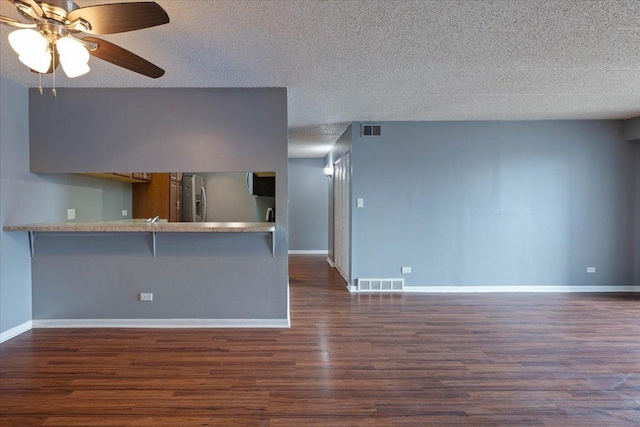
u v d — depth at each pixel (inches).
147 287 135.6
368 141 190.7
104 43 71.6
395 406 84.0
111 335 126.6
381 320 145.1
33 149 131.8
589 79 126.2
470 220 192.4
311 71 118.2
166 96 133.9
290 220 327.3
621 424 77.5
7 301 122.4
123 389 90.3
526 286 193.0
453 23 86.9
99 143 133.3
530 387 92.6
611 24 87.2
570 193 191.6
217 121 134.6
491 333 130.4
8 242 122.6
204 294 136.3
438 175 191.8
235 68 115.1
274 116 135.0
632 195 191.5
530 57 107.0
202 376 97.2
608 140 190.5
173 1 76.6
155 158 134.1
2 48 97.6
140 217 200.4
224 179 273.7
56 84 128.4
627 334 129.3
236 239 135.9
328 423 77.5
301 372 100.0
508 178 191.6
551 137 190.5
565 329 134.4
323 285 207.8
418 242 192.4
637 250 192.5
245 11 81.0
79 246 134.4
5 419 77.7
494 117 183.5
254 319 136.9
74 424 76.3
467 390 91.0
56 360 106.2
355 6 79.3
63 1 60.7
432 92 140.9
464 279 193.0
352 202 191.6
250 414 80.6
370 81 128.0
